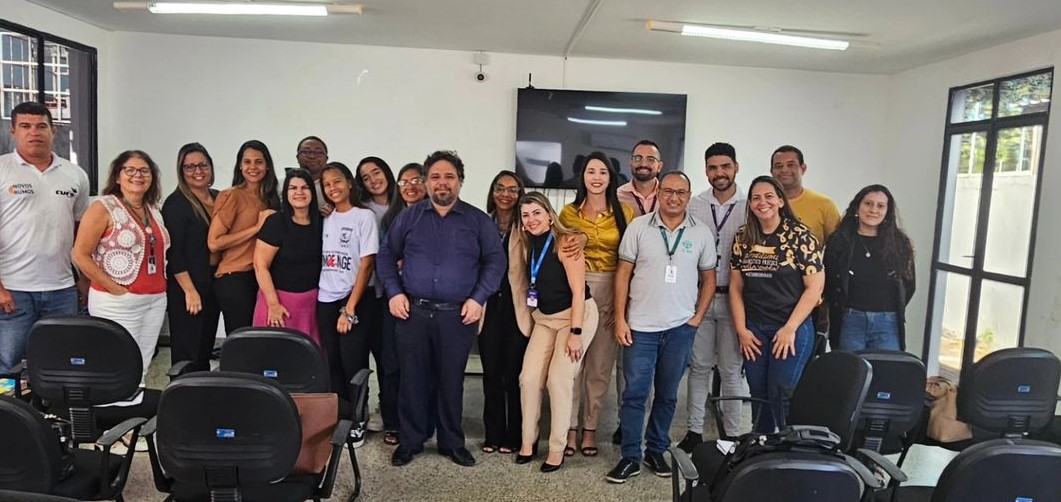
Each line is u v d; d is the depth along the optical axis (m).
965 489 1.73
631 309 3.20
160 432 1.86
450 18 4.79
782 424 2.92
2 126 4.45
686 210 3.20
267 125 5.84
